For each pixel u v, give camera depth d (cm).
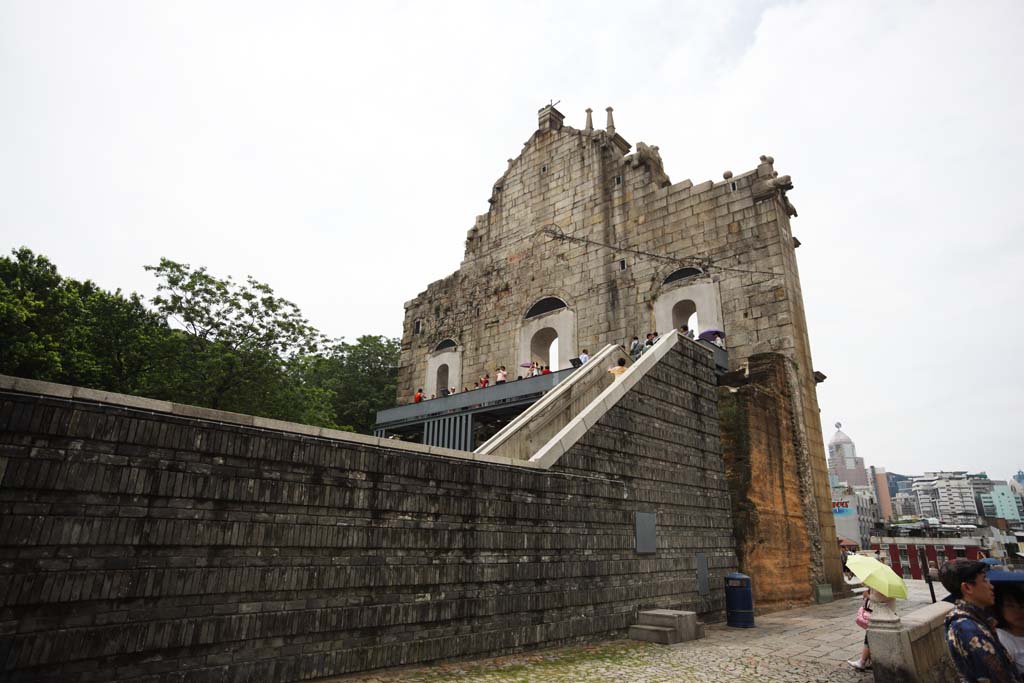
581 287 2631
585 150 2825
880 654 676
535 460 921
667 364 1333
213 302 2409
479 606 778
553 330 2722
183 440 542
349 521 655
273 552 583
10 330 1930
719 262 2245
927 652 726
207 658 521
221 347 2347
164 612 502
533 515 889
